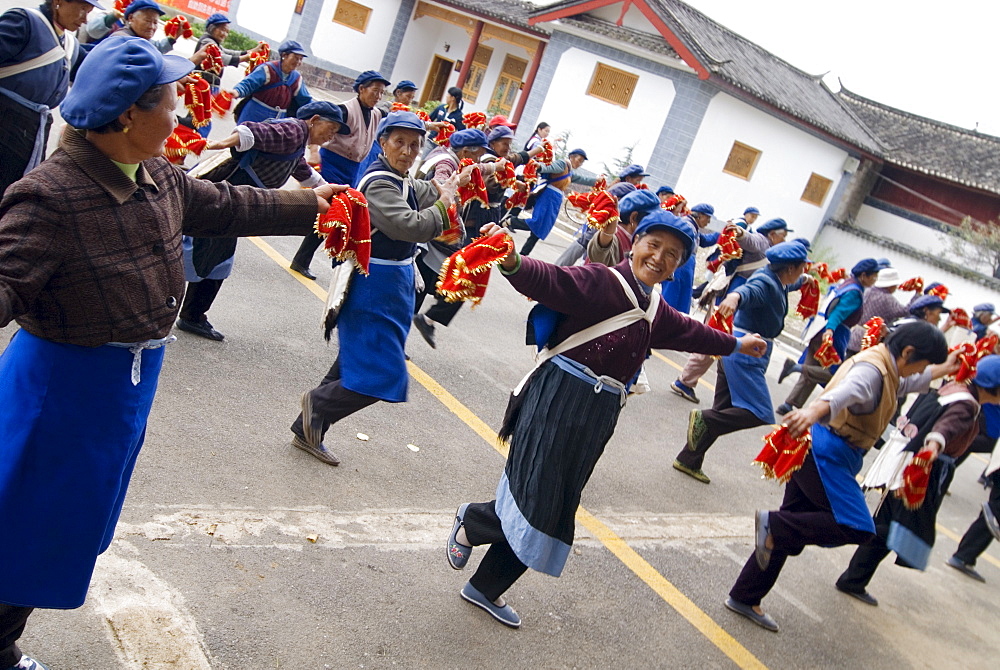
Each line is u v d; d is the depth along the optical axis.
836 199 25.52
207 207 2.52
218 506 3.77
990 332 11.41
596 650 3.88
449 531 4.34
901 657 4.89
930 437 4.68
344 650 3.21
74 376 2.22
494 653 3.56
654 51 21.27
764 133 22.58
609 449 6.55
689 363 8.66
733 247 7.62
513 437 3.52
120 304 2.21
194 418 4.42
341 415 4.39
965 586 6.41
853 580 5.43
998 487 6.45
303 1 28.19
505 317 9.02
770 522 4.48
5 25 4.48
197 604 3.14
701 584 4.91
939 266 23.38
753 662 4.26
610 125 22.56
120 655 2.80
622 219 5.87
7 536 2.23
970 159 26.34
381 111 7.70
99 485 2.32
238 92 7.92
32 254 2.05
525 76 28.06
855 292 8.41
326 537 3.88
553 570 3.42
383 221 4.09
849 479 4.40
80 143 2.13
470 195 5.90
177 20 6.96
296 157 5.16
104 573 3.12
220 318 5.92
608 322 3.40
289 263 7.71
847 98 30.81
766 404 6.23
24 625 2.49
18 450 2.20
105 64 2.05
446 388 6.32
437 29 30.67
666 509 5.81
